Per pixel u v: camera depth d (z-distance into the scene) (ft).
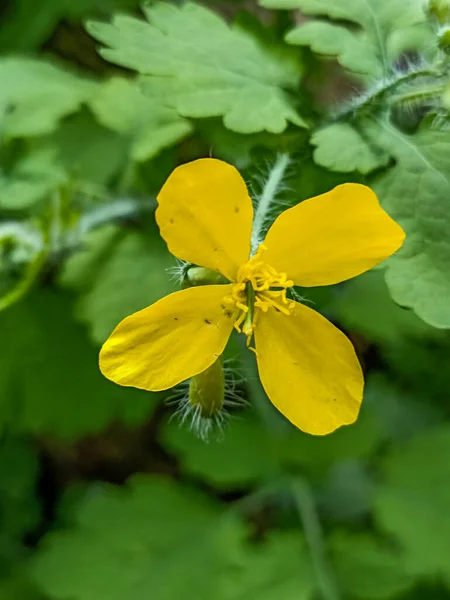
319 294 0.45
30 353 0.52
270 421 0.53
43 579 0.50
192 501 0.52
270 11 0.63
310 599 0.50
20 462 0.59
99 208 0.50
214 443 0.52
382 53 0.42
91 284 0.48
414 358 0.59
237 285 0.37
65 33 0.65
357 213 0.35
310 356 0.37
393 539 0.54
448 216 0.39
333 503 0.56
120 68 0.64
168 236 0.36
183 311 0.36
